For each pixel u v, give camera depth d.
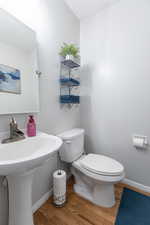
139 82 1.37
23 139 0.86
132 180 1.49
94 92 1.70
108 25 1.53
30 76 1.02
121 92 1.49
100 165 1.19
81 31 1.75
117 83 1.51
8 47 0.86
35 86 1.06
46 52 1.19
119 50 1.47
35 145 0.90
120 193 1.37
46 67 1.20
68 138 1.29
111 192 1.19
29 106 1.02
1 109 0.83
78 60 1.61
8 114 0.88
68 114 1.57
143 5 1.29
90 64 1.71
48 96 1.24
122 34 1.44
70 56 1.32
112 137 1.60
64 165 1.54
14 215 0.82
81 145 1.50
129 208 1.17
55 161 1.37
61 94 1.43
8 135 0.88
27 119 1.04
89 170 1.16
